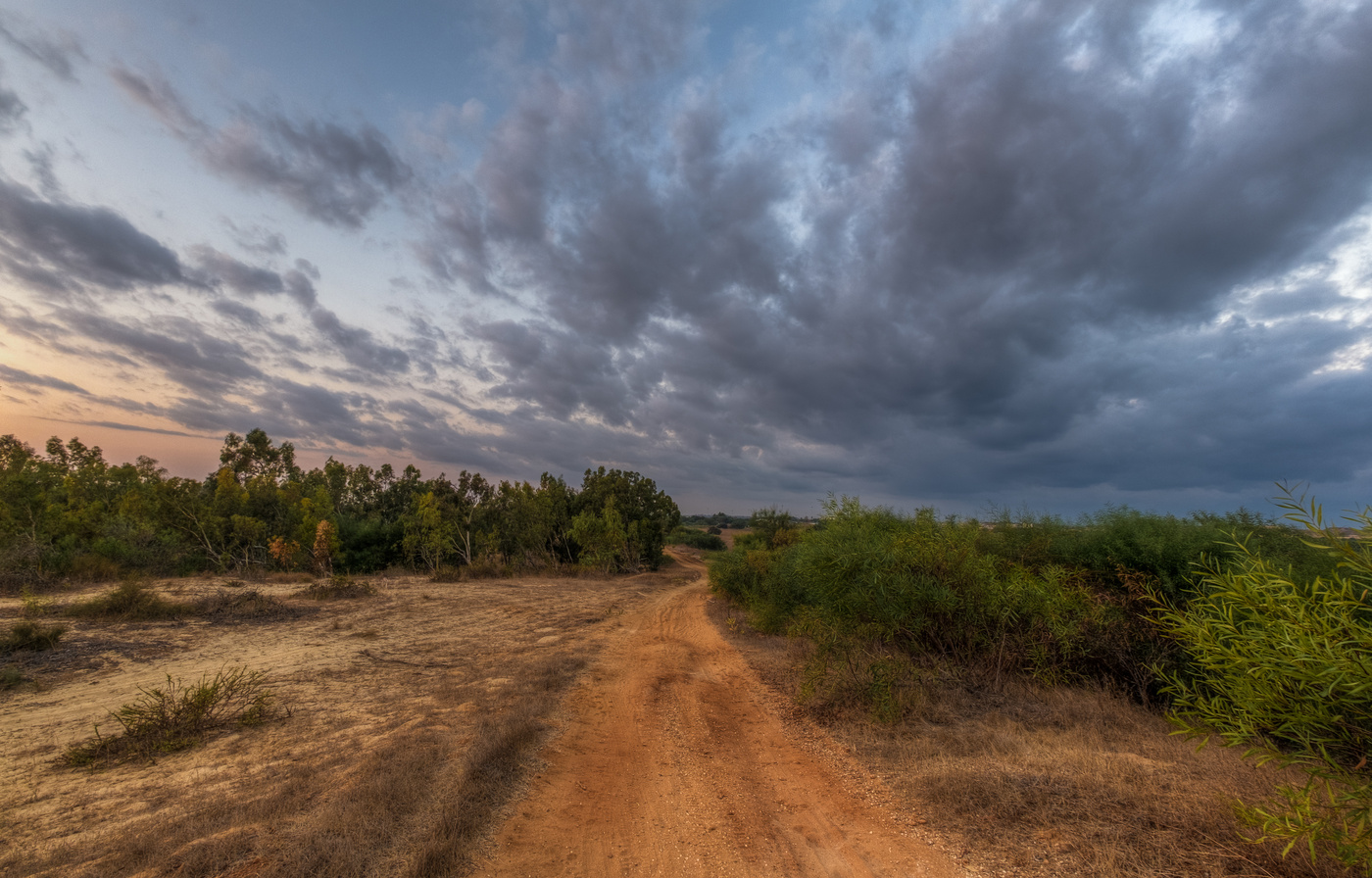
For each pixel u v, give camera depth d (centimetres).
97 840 412
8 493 2469
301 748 616
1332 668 262
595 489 5088
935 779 551
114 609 1359
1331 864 342
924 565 870
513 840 452
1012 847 424
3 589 1636
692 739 752
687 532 9256
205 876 355
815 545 997
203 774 541
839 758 670
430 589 2483
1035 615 839
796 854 450
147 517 2973
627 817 517
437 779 529
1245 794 450
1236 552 401
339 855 381
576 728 762
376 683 924
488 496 4609
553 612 1964
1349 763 296
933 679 832
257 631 1348
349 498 5297
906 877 407
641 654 1337
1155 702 754
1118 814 438
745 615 1952
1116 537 927
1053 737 646
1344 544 288
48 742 631
